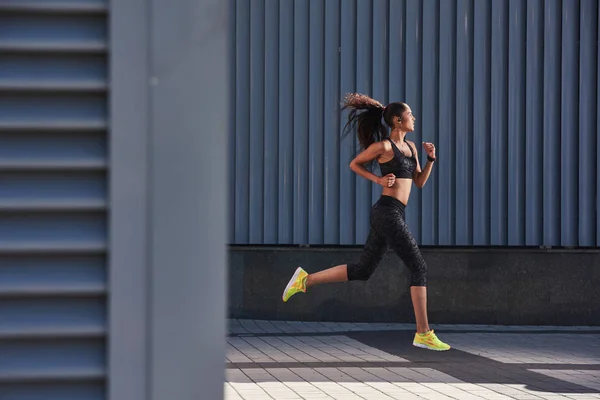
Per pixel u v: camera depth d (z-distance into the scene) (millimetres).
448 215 12664
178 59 1531
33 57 1565
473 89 12641
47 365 1537
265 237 12867
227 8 1547
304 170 12812
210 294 1535
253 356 9328
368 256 10211
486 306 12539
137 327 1524
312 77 12766
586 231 12602
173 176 1527
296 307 12680
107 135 1560
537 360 9242
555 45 12602
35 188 1551
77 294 1541
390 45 12688
